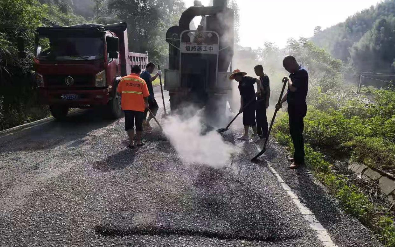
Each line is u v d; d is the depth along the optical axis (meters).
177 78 8.98
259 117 6.78
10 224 3.33
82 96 8.39
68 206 3.71
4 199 3.92
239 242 3.08
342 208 3.91
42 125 8.47
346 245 3.13
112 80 9.02
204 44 8.65
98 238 3.11
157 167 5.03
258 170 4.98
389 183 4.62
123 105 6.10
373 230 3.60
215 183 4.40
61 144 6.45
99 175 4.69
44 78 8.33
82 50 8.49
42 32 8.55
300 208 3.80
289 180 4.69
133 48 32.28
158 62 32.06
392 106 7.95
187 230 3.22
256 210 3.65
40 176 4.67
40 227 3.28
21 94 9.83
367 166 5.25
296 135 5.18
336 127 6.64
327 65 16.33
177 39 9.16
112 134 7.33
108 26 10.23
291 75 5.15
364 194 4.61
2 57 9.09
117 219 3.41
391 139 6.34
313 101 9.91
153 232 3.21
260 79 6.71
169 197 3.95
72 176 4.65
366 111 8.26
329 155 6.22
